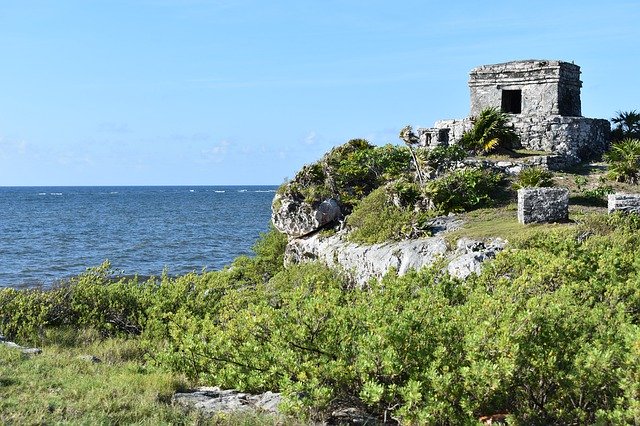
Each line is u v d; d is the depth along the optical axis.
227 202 184.25
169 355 15.13
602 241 21.42
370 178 35.59
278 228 34.97
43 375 13.45
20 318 20.89
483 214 29.48
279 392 13.50
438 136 45.12
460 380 11.30
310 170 36.25
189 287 23.36
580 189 33.22
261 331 13.92
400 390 10.99
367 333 12.23
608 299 14.74
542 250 19.16
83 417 10.62
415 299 13.90
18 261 55.50
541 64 44.50
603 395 11.27
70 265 53.50
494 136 41.56
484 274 16.83
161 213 128.00
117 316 22.02
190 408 11.80
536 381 11.44
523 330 11.39
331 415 12.03
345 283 27.84
